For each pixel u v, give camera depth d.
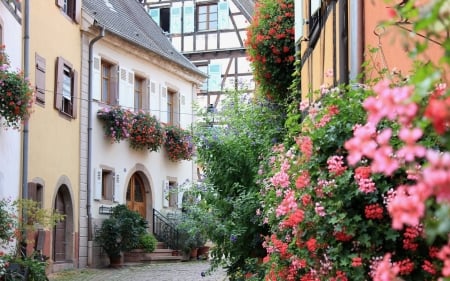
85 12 18.81
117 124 19.97
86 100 19.02
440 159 1.35
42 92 15.78
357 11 5.62
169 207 23.97
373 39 5.30
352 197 3.90
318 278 4.28
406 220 1.48
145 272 16.95
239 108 11.16
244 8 29.91
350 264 3.89
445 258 1.56
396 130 3.35
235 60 29.42
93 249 18.86
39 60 15.61
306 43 9.34
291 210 4.39
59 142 16.98
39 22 15.64
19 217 11.99
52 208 16.38
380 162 1.59
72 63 18.12
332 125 4.13
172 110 25.14
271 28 11.29
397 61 4.74
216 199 9.86
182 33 30.14
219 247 9.59
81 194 18.55
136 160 21.84
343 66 6.04
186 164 25.55
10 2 13.25
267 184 6.95
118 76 20.97
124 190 21.05
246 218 9.23
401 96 1.54
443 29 1.71
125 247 18.81
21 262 10.75
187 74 25.81
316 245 4.14
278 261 5.60
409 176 2.81
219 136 10.21
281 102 11.33
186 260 21.70
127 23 23.80
